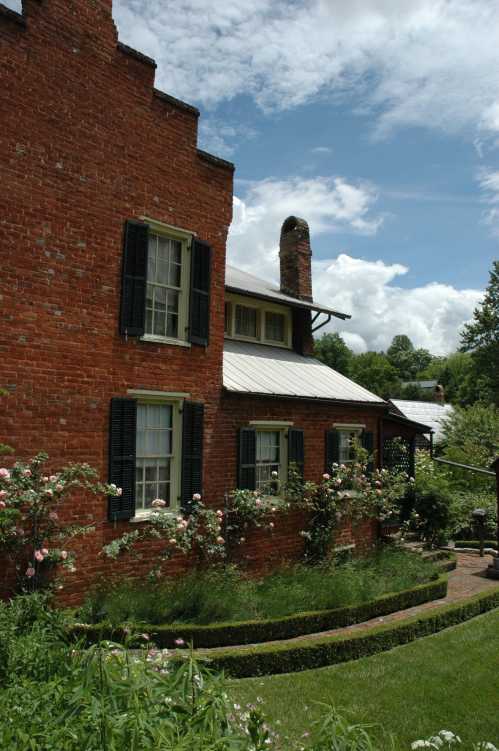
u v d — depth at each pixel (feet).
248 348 47.42
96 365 30.30
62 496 27.73
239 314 48.03
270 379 42.47
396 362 341.62
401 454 54.34
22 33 27.73
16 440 26.99
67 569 27.40
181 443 34.35
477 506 63.93
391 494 45.62
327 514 42.83
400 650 29.40
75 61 29.76
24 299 27.53
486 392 172.24
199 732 12.17
